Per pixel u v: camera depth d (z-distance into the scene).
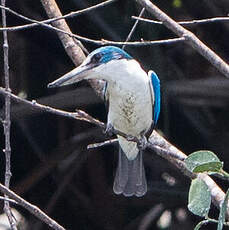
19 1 11.48
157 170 12.55
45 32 11.55
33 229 12.63
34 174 12.47
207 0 11.80
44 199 12.86
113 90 7.81
